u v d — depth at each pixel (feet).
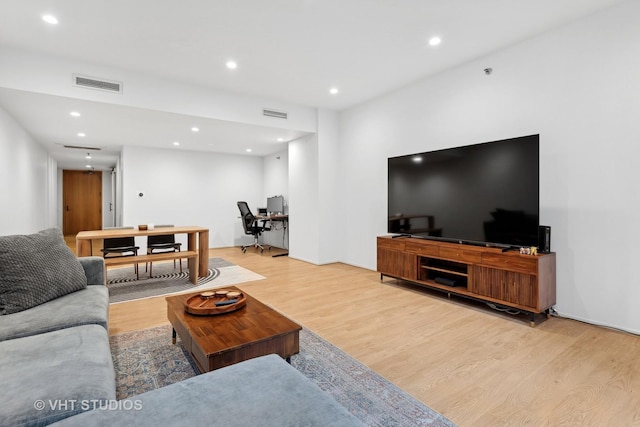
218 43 10.59
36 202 19.52
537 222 9.34
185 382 3.66
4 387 3.61
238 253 22.45
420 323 9.37
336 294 12.30
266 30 9.85
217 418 3.04
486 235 10.58
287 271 16.37
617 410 5.48
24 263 6.44
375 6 8.69
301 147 19.17
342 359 7.23
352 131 17.63
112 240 15.65
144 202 22.47
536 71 10.29
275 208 24.58
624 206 8.64
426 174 12.49
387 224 15.31
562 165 9.77
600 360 7.18
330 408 3.27
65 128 16.43
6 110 13.07
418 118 14.08
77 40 10.27
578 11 8.99
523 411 5.46
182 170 23.85
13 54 10.69
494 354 7.48
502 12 9.00
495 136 11.38
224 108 14.92
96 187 36.09
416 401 5.73
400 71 12.96
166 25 9.49
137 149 22.15
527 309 9.20
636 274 8.48
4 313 5.92
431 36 10.28
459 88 12.48
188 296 7.82
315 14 9.04
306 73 13.10
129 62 11.92
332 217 18.39
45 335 5.00
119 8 8.62
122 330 8.87
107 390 3.80
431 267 12.10
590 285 9.27
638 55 8.34
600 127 9.00
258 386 3.59
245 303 7.42
